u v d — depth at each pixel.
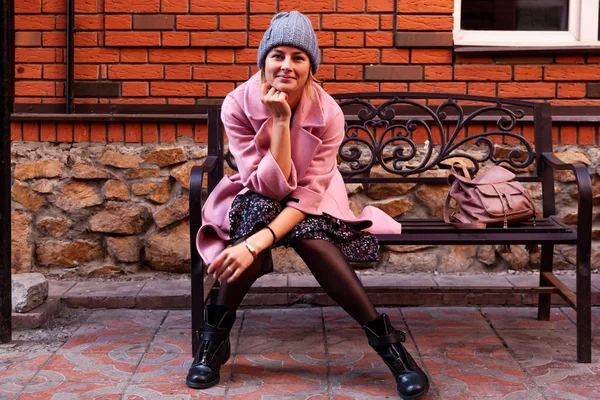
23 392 2.61
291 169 2.62
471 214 3.06
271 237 2.54
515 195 3.08
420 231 3.01
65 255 4.12
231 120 2.76
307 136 2.66
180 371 2.83
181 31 4.10
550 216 3.39
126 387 2.66
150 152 4.10
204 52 4.12
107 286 3.92
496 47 4.07
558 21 4.26
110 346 3.13
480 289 3.08
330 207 2.76
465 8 4.24
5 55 3.04
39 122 4.11
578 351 2.91
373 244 2.80
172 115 4.07
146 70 4.12
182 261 4.13
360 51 4.11
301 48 2.58
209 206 2.87
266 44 2.61
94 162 4.10
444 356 3.00
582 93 4.12
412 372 2.54
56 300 3.62
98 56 4.12
